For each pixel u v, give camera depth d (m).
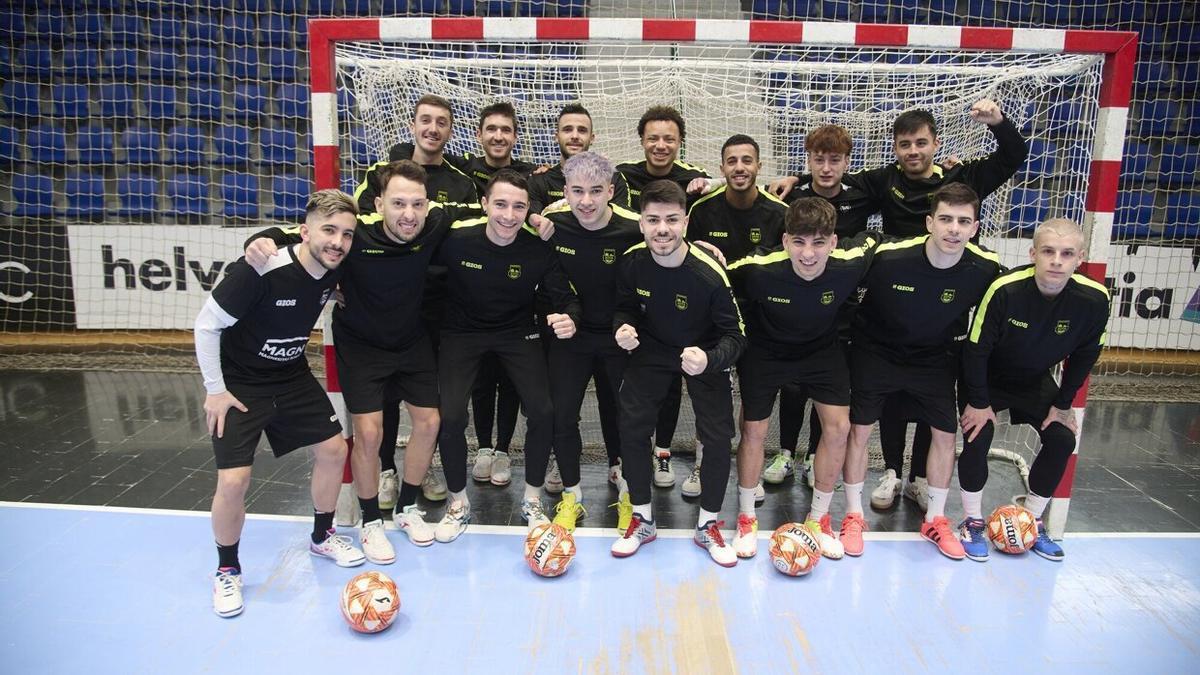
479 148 4.52
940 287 2.55
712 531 2.76
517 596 2.43
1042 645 2.21
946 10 6.48
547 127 4.57
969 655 2.16
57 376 5.26
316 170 2.79
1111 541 2.94
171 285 6.27
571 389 2.85
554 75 4.41
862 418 2.76
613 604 2.39
